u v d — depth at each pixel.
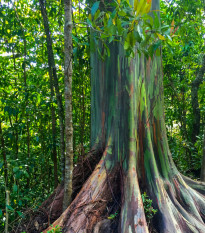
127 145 3.61
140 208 3.10
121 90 3.74
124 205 3.21
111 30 2.37
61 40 5.34
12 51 5.58
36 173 6.13
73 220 3.06
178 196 3.86
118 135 3.73
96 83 4.29
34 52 5.96
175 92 7.60
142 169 3.70
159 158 3.98
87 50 3.22
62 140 4.43
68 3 2.96
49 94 5.30
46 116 5.43
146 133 3.81
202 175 5.83
